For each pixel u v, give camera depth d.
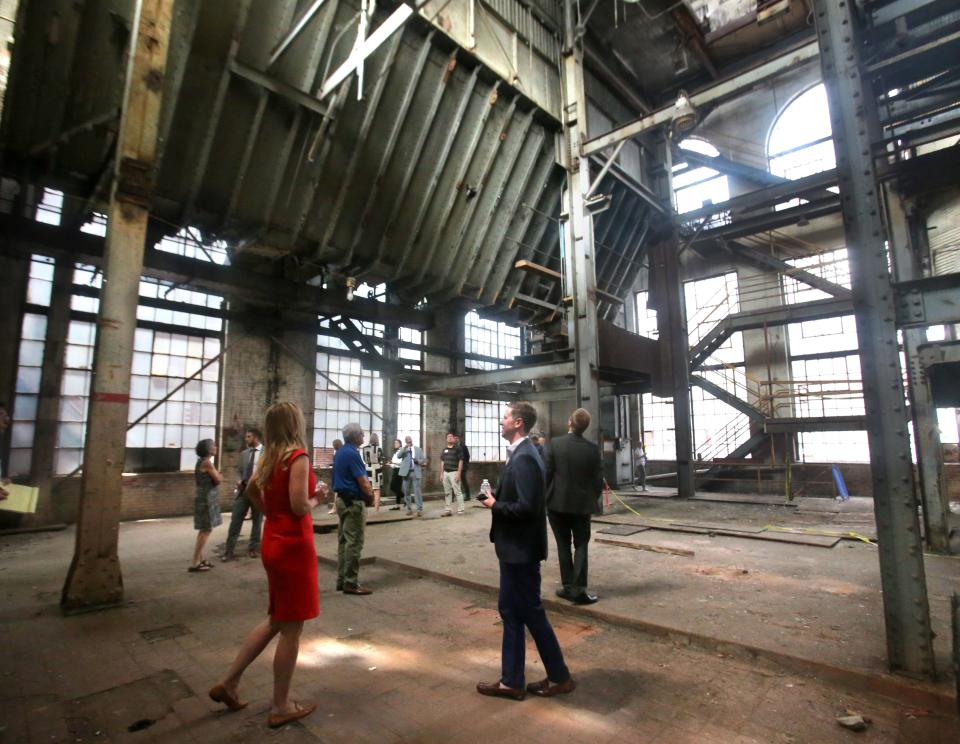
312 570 2.94
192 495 10.92
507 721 2.88
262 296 10.44
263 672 3.55
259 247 9.43
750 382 16.97
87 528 4.89
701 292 18.56
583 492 4.83
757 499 13.53
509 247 12.76
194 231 11.42
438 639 4.16
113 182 5.13
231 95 7.97
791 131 16.67
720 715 2.93
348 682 3.38
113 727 2.83
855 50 3.55
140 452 10.52
